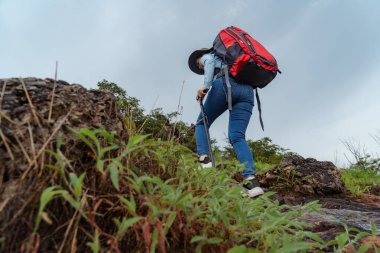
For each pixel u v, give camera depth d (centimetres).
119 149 151
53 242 116
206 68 363
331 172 541
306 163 557
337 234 218
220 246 142
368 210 409
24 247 108
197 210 140
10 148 120
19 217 111
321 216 309
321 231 242
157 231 120
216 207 143
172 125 210
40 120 133
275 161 1585
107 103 167
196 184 176
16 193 113
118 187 128
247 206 179
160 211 124
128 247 129
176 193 141
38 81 148
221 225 146
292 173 546
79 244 121
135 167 153
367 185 628
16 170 118
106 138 146
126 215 132
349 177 662
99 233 119
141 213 137
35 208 116
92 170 136
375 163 762
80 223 123
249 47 358
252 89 367
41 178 120
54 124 136
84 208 123
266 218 174
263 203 187
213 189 165
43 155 120
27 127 128
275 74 375
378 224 293
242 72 352
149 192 142
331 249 193
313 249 184
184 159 184
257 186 318
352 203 462
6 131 123
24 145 124
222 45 367
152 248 116
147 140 164
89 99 158
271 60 363
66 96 148
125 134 167
